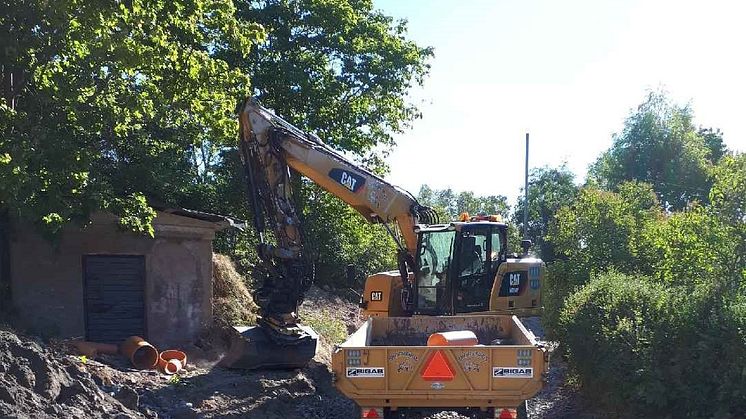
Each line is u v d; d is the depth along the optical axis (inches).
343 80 963.3
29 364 289.9
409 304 483.8
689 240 381.7
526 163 1419.8
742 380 282.0
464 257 473.7
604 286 388.8
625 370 326.6
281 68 875.4
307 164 466.0
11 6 402.3
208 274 568.1
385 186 477.4
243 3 898.1
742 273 340.2
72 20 411.5
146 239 537.0
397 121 1039.6
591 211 607.8
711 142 1971.0
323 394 434.0
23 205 398.3
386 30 1005.8
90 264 520.1
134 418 303.1
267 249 459.2
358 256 1111.6
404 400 290.2
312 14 915.4
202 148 912.3
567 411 389.1
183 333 550.9
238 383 418.9
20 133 411.8
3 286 478.3
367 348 290.8
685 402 306.3
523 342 343.0
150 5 442.0
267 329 457.4
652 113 1681.8
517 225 2122.3
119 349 483.8
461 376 287.0
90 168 485.7
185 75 484.4
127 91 469.1
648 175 1672.0
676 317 320.8
